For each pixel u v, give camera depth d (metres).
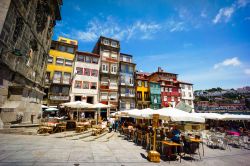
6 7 9.71
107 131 15.98
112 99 35.34
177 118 7.55
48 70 29.81
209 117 16.16
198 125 21.80
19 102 11.23
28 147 6.61
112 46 38.59
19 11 11.36
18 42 11.82
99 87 34.34
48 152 6.16
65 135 10.46
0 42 9.38
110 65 37.22
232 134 13.99
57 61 31.03
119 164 5.72
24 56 13.11
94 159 5.93
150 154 6.69
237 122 28.52
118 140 11.74
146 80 42.84
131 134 12.91
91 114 32.31
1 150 5.90
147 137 9.20
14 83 11.69
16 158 5.17
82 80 32.31
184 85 51.72
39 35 16.23
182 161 7.29
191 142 9.06
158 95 43.31
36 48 15.65
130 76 39.81
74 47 33.31
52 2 18.75
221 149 11.02
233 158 8.45
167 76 51.34
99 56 35.56
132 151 8.10
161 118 8.31
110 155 6.80
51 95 28.59
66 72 31.30
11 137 8.41
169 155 7.31
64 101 29.59
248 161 7.91
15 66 11.69
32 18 13.97
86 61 33.94
